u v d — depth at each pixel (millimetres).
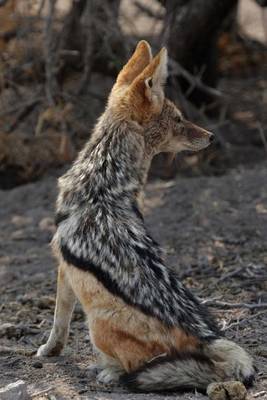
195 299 8453
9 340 10312
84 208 8742
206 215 14648
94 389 8367
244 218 14312
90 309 8312
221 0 17812
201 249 13289
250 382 8102
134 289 8102
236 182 15867
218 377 7969
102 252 8328
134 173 9117
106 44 16781
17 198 16906
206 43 18641
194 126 9953
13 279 12992
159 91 9328
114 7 18188
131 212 8742
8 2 17406
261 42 23281
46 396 8234
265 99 21453
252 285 11680
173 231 14156
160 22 21031
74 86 18438
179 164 18422
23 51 17656
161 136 9602
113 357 8297
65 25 17438
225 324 10117
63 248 8648
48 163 18062
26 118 18203
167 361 7977
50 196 16734
